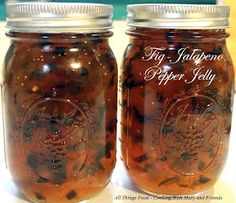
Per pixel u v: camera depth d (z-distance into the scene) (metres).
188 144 0.24
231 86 0.25
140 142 0.25
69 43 0.22
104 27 0.23
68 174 0.23
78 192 0.24
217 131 0.24
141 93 0.24
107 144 0.24
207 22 0.23
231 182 0.27
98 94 0.23
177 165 0.24
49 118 0.22
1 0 0.38
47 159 0.23
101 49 0.23
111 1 0.39
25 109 0.22
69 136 0.22
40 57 0.22
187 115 0.24
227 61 0.24
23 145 0.23
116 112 0.25
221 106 0.24
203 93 0.23
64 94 0.22
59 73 0.22
